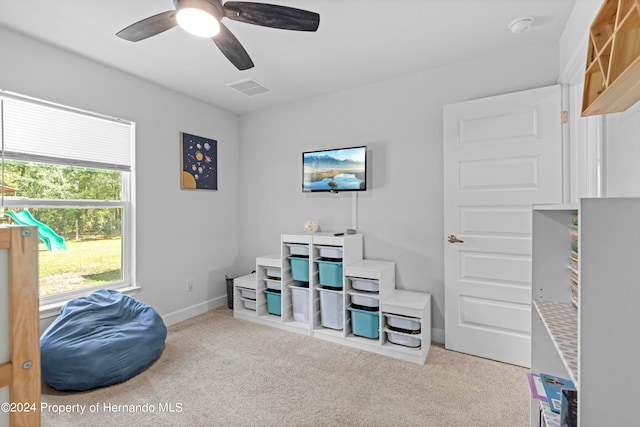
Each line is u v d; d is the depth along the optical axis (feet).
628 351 2.52
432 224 9.39
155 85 10.32
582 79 6.88
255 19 5.37
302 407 6.16
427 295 9.20
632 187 4.25
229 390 6.74
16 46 7.30
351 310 9.19
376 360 8.12
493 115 8.05
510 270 7.87
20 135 7.50
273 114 12.54
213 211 12.37
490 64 8.52
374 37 7.62
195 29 5.48
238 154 13.51
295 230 12.08
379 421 5.75
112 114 9.14
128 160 9.66
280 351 8.64
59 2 6.21
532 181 7.61
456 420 5.76
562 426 3.49
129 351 7.14
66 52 8.18
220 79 10.02
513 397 6.47
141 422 5.72
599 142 5.36
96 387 6.77
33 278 2.99
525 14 6.72
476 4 6.40
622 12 2.99
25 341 2.94
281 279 10.43
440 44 7.95
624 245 2.53
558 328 3.72
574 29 6.53
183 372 7.48
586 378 2.60
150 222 10.17
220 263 12.65
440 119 9.24
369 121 10.41
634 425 2.52
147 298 10.07
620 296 2.54
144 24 5.49
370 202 10.39
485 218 8.18
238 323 10.78
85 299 8.02
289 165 12.18
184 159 11.20
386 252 10.12
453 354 8.47
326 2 6.30
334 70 9.39
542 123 7.48
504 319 7.96
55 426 5.58
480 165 8.23
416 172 9.62
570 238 4.57
